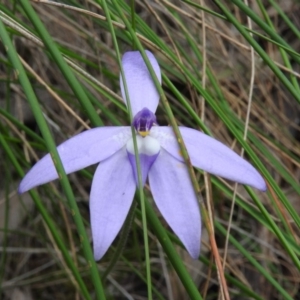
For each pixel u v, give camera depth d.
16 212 0.27
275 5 0.22
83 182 0.28
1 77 0.27
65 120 0.27
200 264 0.26
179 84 0.27
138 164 0.13
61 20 0.27
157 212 0.26
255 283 0.27
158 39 0.20
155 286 0.27
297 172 0.28
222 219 0.27
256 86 0.29
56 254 0.27
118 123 0.21
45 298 0.27
